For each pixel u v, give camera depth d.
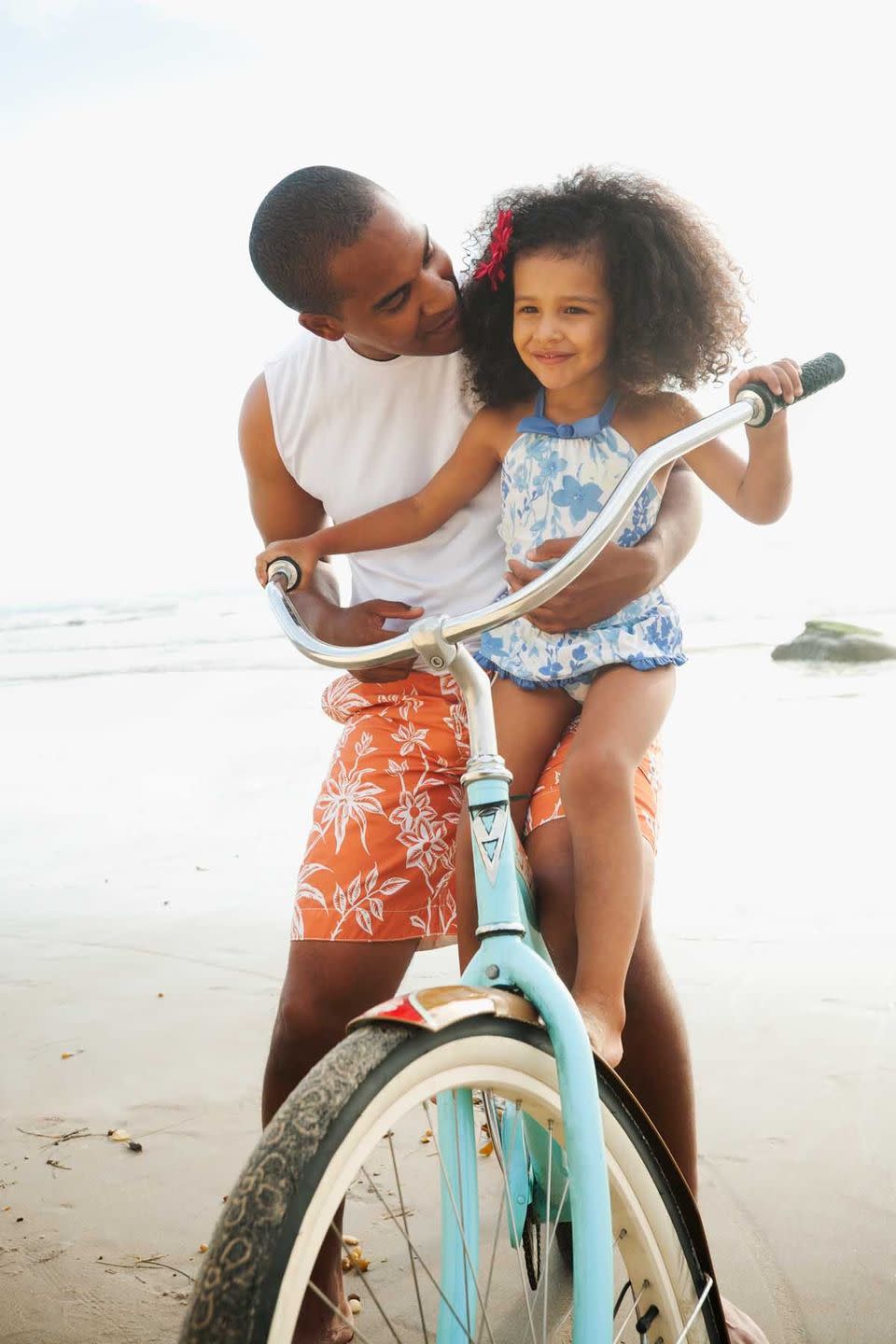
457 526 2.33
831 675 11.27
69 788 8.28
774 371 1.71
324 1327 2.05
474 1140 1.48
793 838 5.62
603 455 2.14
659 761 2.07
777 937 4.25
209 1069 3.40
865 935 4.20
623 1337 1.98
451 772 2.21
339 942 2.12
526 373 2.22
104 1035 3.70
